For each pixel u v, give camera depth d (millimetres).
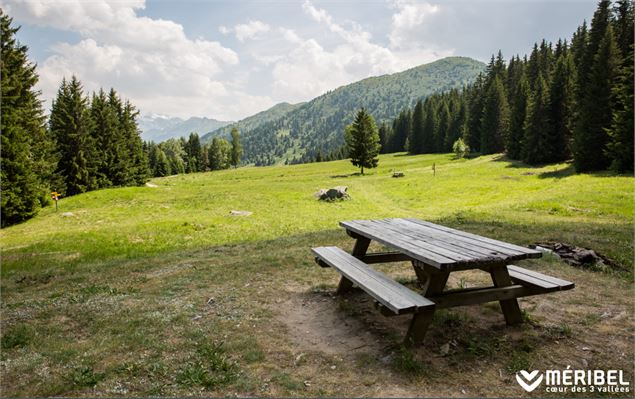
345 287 6504
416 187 39125
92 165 43656
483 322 5078
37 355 4672
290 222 22703
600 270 7684
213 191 40812
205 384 3797
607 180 28156
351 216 24969
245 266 8945
